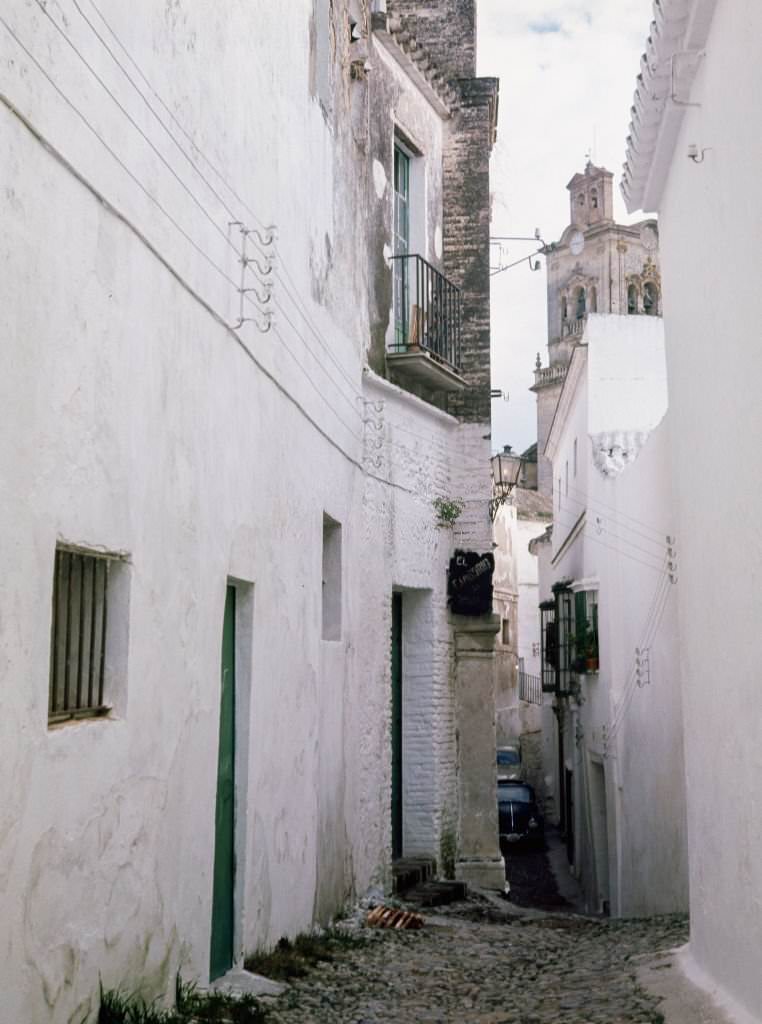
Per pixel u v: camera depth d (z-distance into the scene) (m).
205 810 6.08
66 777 4.34
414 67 13.10
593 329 19.44
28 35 4.06
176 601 5.66
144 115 5.29
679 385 7.56
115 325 4.90
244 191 7.08
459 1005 6.67
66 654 4.64
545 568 31.45
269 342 7.62
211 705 6.21
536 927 10.74
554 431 25.58
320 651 9.05
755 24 5.16
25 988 3.98
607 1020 5.86
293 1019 5.97
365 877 10.77
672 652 12.09
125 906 4.93
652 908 13.19
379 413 11.63
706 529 6.69
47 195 4.23
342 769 9.85
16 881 3.92
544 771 32.75
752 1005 5.61
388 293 12.66
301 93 8.77
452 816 13.30
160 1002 5.33
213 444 6.33
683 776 11.41
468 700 13.62
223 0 6.67
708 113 6.32
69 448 4.41
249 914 6.98
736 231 5.70
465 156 14.38
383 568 11.69
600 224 59.28
